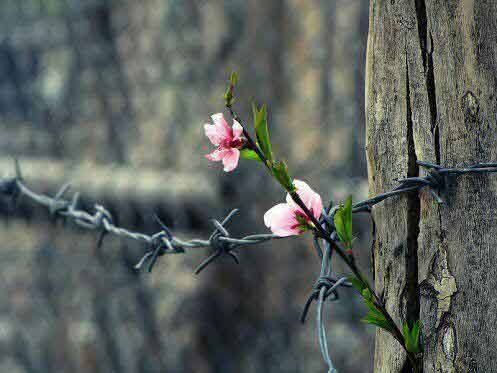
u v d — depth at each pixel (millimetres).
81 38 4402
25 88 4668
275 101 3324
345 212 1806
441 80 1830
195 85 3635
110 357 3814
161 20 3885
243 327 3379
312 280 3227
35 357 4020
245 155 1815
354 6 3223
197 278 3479
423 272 1838
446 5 1828
